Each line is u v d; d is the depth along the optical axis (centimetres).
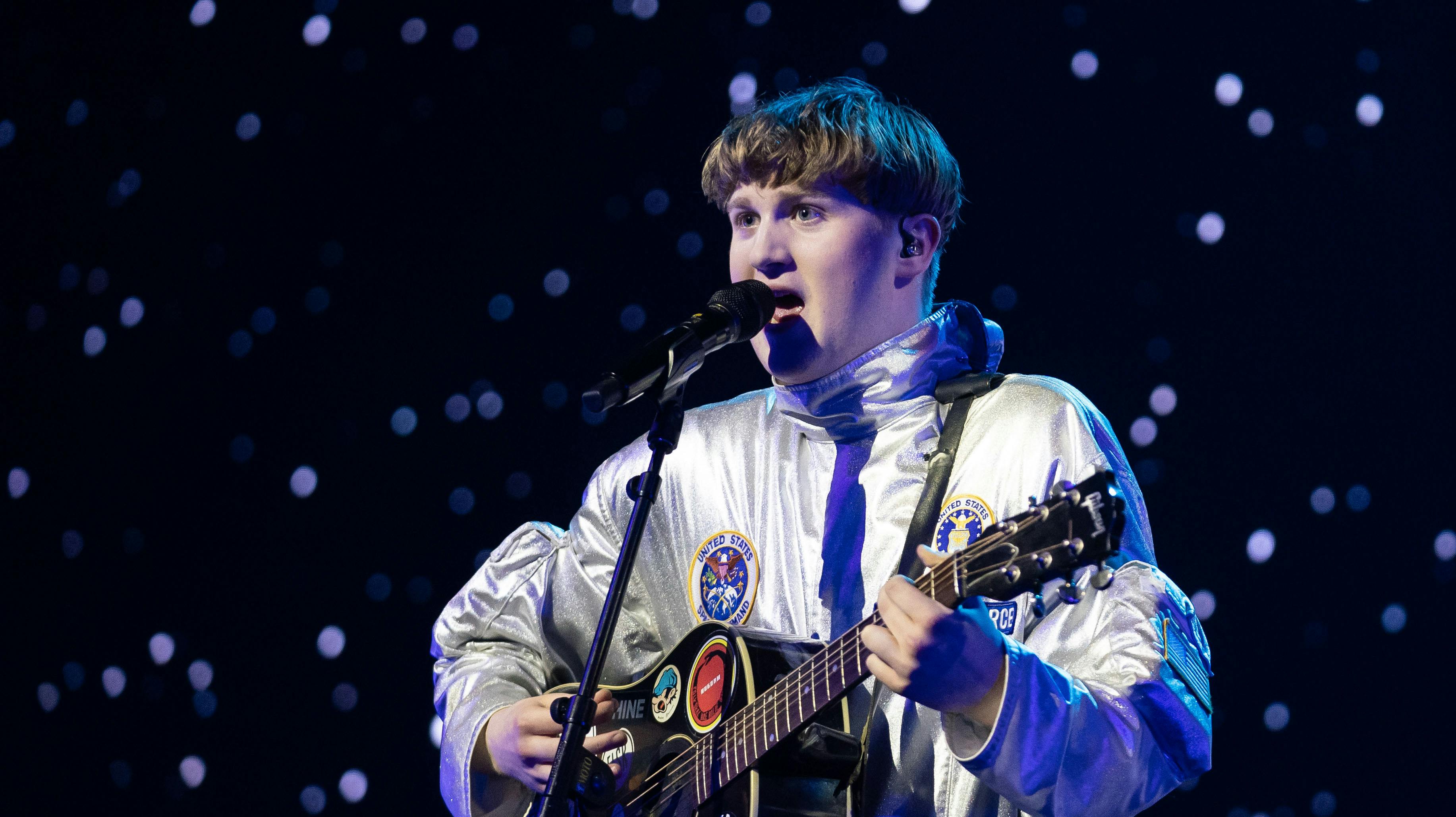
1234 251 1090
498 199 1205
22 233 1311
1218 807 1073
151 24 1291
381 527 1205
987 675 334
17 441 1298
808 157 432
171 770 1216
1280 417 1092
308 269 1245
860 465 446
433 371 1207
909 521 430
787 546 451
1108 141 1098
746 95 1041
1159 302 1091
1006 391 435
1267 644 1087
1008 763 336
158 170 1284
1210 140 1091
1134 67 1101
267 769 1195
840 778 398
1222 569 1092
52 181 1307
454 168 1218
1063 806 342
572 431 1165
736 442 482
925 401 445
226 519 1241
